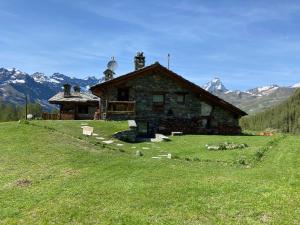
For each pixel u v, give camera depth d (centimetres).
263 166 2714
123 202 1931
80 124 4647
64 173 2500
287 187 2097
